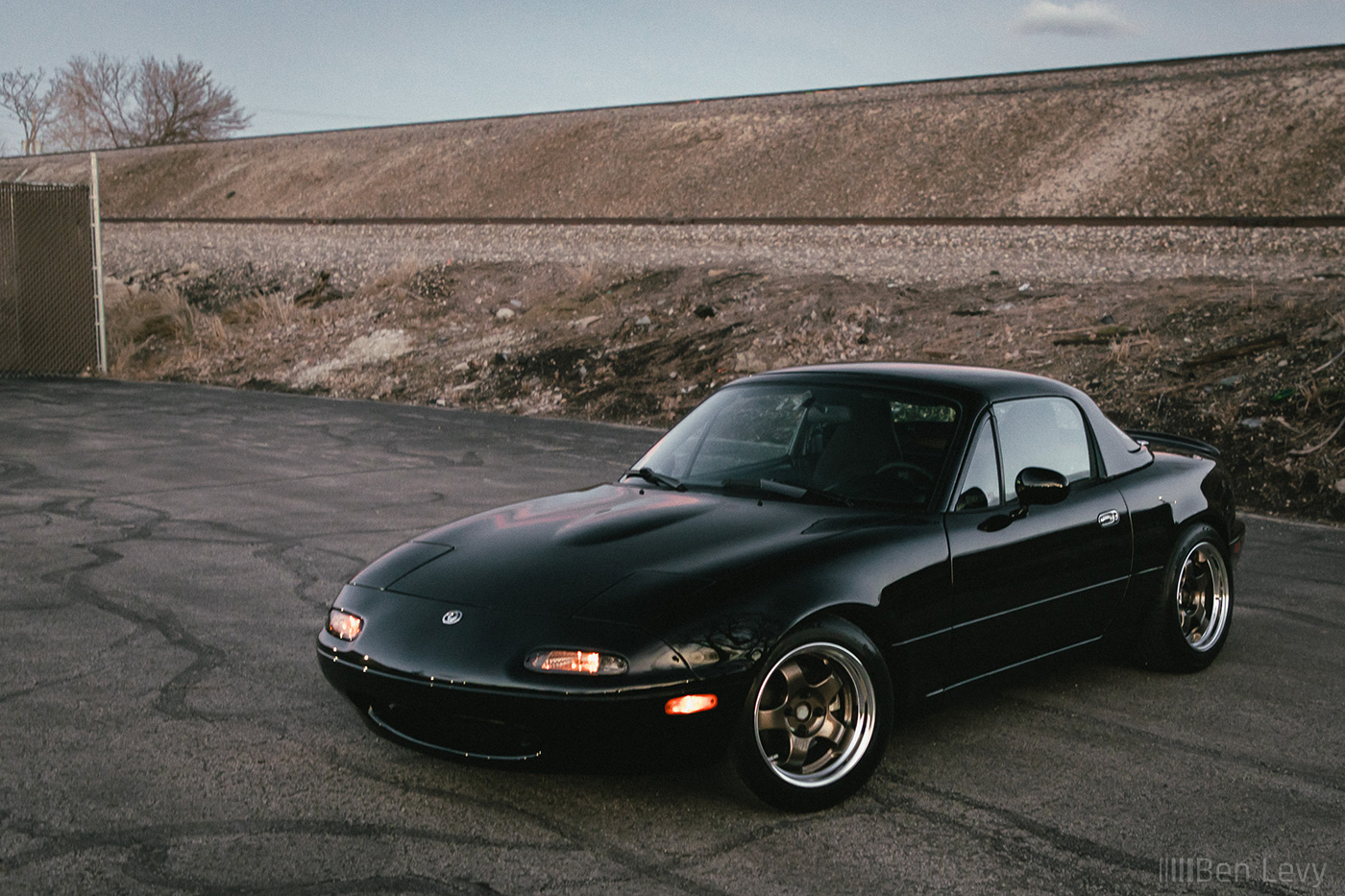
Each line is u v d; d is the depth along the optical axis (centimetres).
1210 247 1675
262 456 1102
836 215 2500
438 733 347
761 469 441
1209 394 1105
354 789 361
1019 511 423
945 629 387
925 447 420
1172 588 491
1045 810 356
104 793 354
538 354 1662
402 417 1412
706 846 326
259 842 322
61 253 1914
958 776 382
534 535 396
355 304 2105
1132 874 314
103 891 292
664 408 1408
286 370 1827
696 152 3153
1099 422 495
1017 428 444
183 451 1124
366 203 3494
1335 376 1044
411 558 396
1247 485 946
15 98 7631
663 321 1706
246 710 431
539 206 3105
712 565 354
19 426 1280
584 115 3791
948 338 1427
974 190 2427
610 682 320
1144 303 1408
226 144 4634
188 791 357
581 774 333
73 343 1933
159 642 515
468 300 2023
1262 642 548
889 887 303
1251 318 1276
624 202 2948
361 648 357
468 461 1083
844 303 1627
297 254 2572
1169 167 2252
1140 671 507
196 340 2064
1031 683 489
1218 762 398
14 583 620
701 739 328
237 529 771
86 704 434
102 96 7588
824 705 358
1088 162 2392
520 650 329
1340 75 2456
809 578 351
